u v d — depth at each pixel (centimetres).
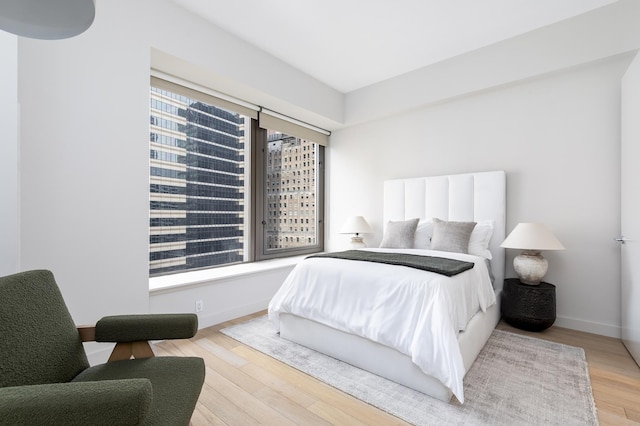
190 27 256
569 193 279
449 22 270
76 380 107
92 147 204
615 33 244
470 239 304
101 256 208
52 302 116
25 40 177
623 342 242
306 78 370
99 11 207
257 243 378
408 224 337
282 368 205
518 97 305
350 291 210
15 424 65
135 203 225
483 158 327
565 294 281
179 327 123
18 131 157
